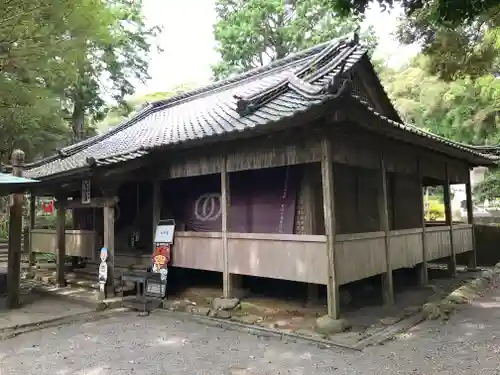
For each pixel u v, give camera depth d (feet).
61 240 35.73
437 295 29.63
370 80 33.24
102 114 83.56
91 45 36.73
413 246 31.01
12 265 29.09
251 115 25.34
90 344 20.75
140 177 30.83
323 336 20.67
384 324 22.74
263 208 28.27
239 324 23.54
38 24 30.48
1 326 23.72
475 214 83.20
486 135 53.72
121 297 30.04
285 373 16.44
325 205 21.91
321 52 35.99
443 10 12.46
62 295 31.83
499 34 34.06
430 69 39.68
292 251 23.39
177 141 25.63
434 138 27.40
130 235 39.52
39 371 17.15
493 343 19.53
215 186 31.30
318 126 21.83
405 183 35.01
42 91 37.96
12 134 53.21
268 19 77.00
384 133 23.29
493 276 38.73
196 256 28.86
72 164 34.65
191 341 21.01
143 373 16.79
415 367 16.75
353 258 23.48
